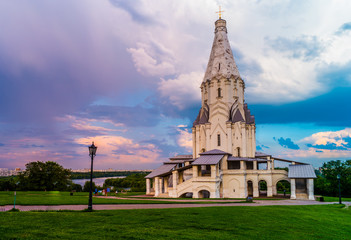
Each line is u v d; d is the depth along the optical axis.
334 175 84.81
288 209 34.03
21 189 92.69
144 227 19.19
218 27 89.56
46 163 96.94
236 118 79.00
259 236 18.84
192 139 86.12
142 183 160.00
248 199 44.50
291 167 68.44
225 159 73.00
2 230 16.64
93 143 27.89
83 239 15.59
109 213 24.61
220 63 84.56
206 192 72.56
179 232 18.30
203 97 87.12
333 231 23.28
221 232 19.12
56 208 30.00
